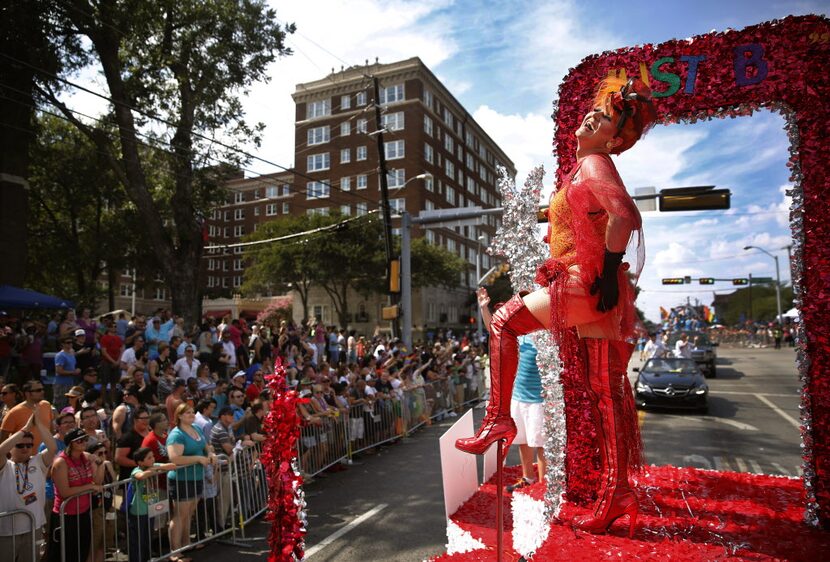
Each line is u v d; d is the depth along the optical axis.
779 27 3.47
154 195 23.36
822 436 3.30
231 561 5.35
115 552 5.44
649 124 2.74
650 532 2.95
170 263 18.41
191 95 18.30
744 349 42.19
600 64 3.86
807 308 3.46
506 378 2.54
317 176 49.09
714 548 2.71
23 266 17.45
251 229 61.56
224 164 18.67
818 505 3.19
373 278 36.66
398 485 7.63
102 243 25.59
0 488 4.38
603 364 2.76
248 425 7.17
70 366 9.08
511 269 4.16
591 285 2.49
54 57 15.68
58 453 5.55
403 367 12.84
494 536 3.08
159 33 17.97
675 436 9.84
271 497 2.53
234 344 12.43
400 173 46.62
